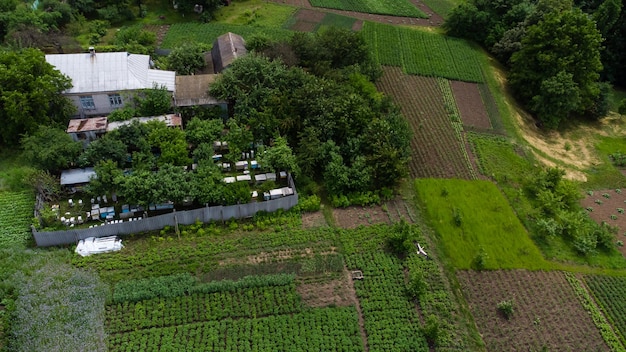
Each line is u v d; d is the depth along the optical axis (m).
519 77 68.31
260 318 38.09
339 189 48.81
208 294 39.44
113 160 46.62
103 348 35.16
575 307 41.41
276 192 47.38
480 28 81.00
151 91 53.09
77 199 46.12
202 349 35.75
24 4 73.56
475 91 69.81
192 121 51.62
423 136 59.50
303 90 53.09
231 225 44.97
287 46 63.16
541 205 51.22
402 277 41.91
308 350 36.25
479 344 37.72
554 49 64.69
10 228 43.06
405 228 43.53
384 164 48.50
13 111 47.66
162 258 41.84
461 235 46.78
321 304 39.50
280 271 41.66
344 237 45.06
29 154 45.97
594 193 55.78
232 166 50.91
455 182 53.03
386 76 70.25
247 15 83.19
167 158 47.19
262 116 51.81
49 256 40.84
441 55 76.75
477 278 42.97
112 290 39.12
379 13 89.31
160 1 84.94
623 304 42.19
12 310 36.69
